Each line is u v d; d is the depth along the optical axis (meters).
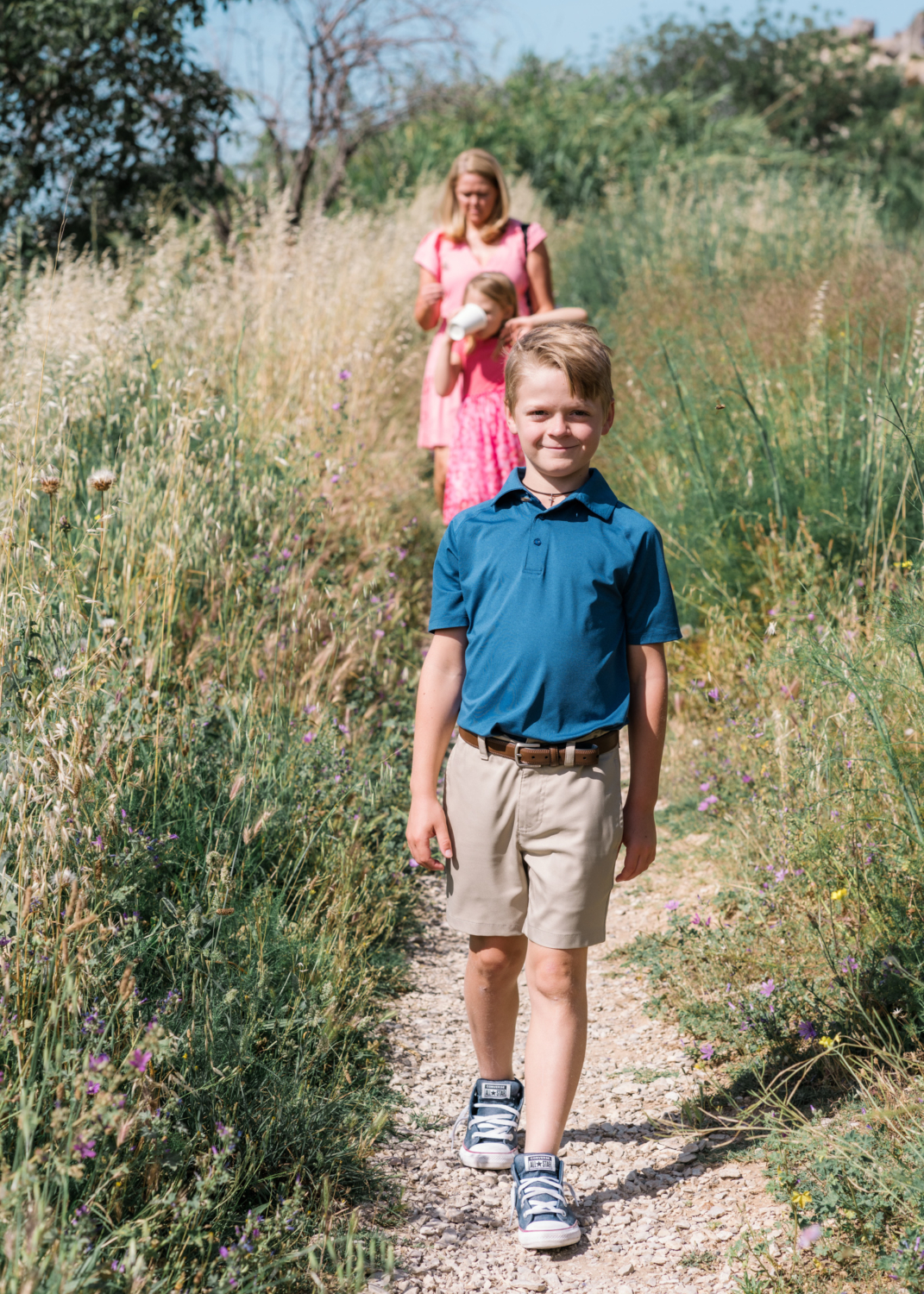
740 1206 2.19
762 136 18.28
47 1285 1.59
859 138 20.52
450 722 2.40
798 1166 2.22
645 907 3.57
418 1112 2.58
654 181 13.91
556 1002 2.24
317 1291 1.92
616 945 3.40
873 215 10.68
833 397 5.11
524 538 2.27
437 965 3.32
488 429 4.92
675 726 4.58
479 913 2.31
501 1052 2.48
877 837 2.83
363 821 3.55
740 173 14.65
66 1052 1.97
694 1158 2.39
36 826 2.33
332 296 7.55
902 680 2.93
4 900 2.17
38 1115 1.85
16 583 2.90
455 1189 2.34
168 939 2.54
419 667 4.81
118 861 2.47
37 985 2.12
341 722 4.05
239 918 2.73
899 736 2.86
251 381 5.91
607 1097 2.66
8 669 2.57
